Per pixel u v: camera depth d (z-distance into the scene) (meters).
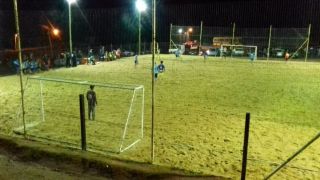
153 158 10.65
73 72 31.00
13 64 32.38
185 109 17.36
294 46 47.78
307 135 13.35
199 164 10.38
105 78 27.30
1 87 23.30
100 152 11.19
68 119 15.31
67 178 8.20
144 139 12.66
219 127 14.23
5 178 8.09
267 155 11.17
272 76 29.27
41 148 9.91
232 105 18.38
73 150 10.19
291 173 9.83
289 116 16.23
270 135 13.27
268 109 17.56
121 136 13.01
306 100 19.91
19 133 13.22
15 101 18.95
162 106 17.98
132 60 41.56
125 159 10.02
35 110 16.95
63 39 50.16
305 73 31.34
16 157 9.32
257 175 9.64
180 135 13.14
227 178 8.48
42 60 34.28
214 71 32.06
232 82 25.97
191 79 27.31
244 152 8.04
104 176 8.38
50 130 13.69
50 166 8.83
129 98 19.73
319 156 11.12
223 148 11.77
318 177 9.58
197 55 47.91
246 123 7.87
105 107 17.56
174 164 10.32
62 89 22.55
